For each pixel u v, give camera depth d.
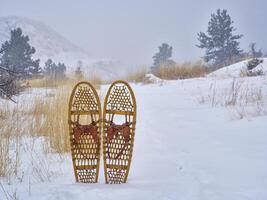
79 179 4.16
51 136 5.75
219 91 10.27
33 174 4.43
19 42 28.39
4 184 4.06
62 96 7.57
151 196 3.47
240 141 5.23
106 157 4.18
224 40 36.38
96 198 3.45
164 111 8.46
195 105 8.88
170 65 17.20
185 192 3.54
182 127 6.66
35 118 7.07
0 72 9.23
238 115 6.98
